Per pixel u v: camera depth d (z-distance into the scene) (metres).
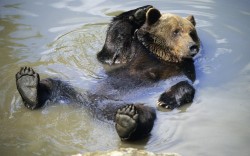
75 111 11.09
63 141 10.10
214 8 16.86
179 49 12.98
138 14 13.63
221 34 15.09
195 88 12.24
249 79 12.62
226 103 11.61
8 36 14.99
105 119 10.74
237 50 14.08
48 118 10.90
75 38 14.95
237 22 15.86
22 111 11.14
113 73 12.63
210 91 12.12
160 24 13.38
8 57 13.76
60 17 16.27
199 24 15.77
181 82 11.88
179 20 13.30
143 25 13.62
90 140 10.15
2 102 11.53
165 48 13.28
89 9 16.80
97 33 15.27
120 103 11.02
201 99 11.77
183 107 11.42
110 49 13.20
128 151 9.13
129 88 11.99
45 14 16.47
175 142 10.12
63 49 14.26
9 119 10.89
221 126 10.70
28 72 10.95
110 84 12.08
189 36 13.05
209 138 10.25
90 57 13.73
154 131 10.49
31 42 14.68
